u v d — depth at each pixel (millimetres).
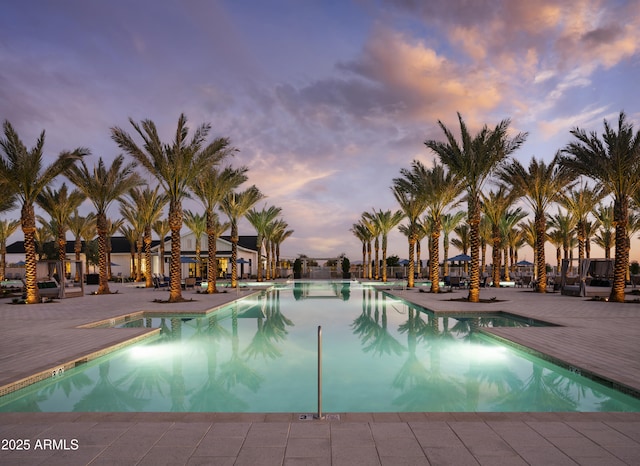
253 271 56344
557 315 14023
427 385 7109
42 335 10453
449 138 19906
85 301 20219
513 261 51125
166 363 8719
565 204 30359
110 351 9117
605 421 4723
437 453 3959
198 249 43469
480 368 8219
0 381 6461
